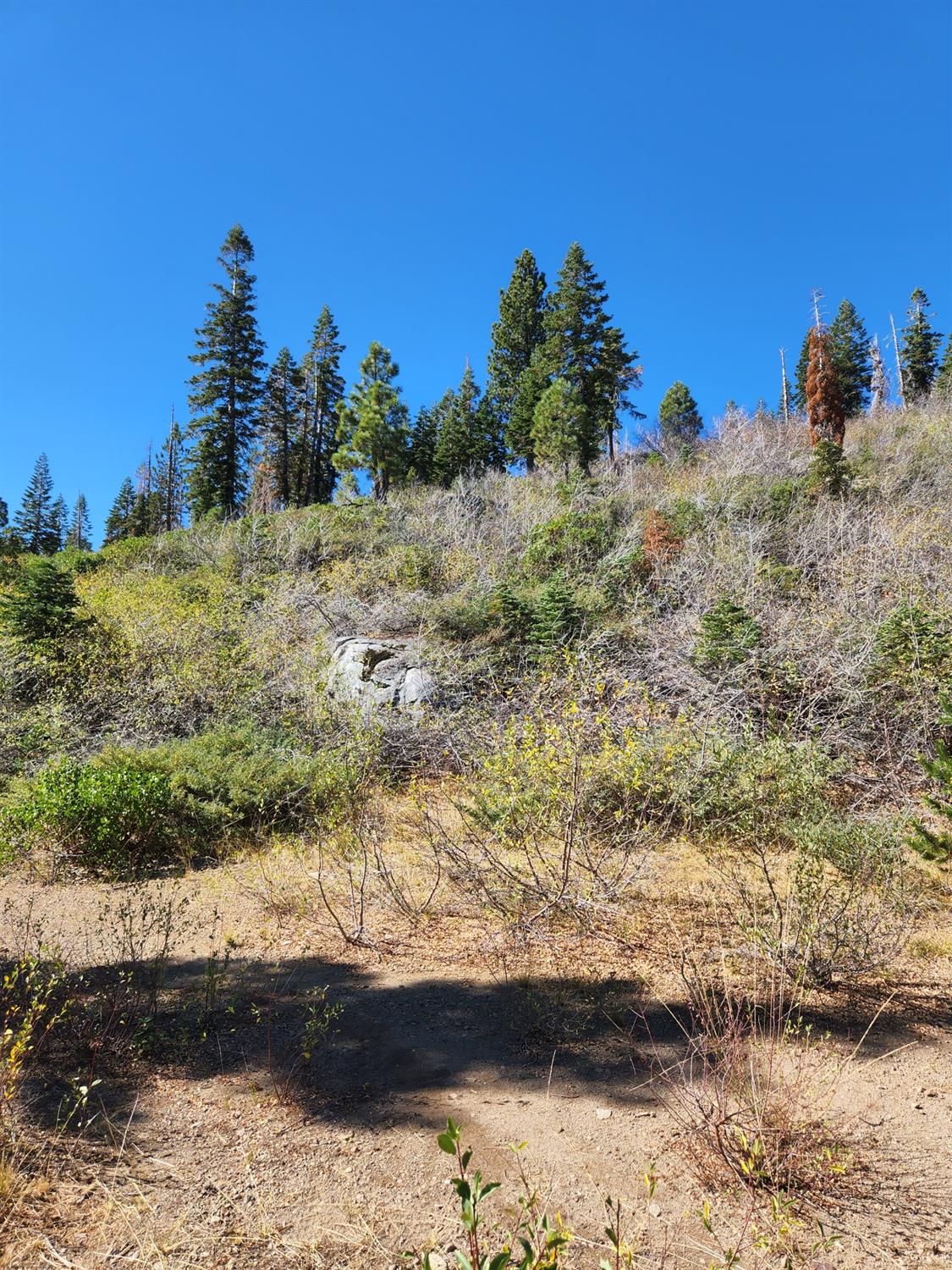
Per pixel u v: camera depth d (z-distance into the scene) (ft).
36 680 34.71
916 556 31.94
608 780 18.90
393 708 28.68
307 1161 8.23
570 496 57.11
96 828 20.70
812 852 15.71
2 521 177.37
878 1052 10.23
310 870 19.24
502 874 16.08
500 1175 7.95
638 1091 9.57
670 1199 7.57
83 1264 6.67
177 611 42.60
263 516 68.90
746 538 38.19
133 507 176.24
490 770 18.54
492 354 128.77
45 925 16.51
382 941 14.97
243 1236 7.06
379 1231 7.12
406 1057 10.61
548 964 13.61
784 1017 11.12
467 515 56.54
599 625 32.81
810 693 24.89
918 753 20.67
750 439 73.10
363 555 52.34
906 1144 8.27
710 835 18.29
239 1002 12.41
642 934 14.39
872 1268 6.54
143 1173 7.97
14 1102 9.14
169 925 14.05
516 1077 10.03
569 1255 6.73
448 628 37.37
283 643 37.29
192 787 23.17
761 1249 6.79
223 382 107.24
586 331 97.09
